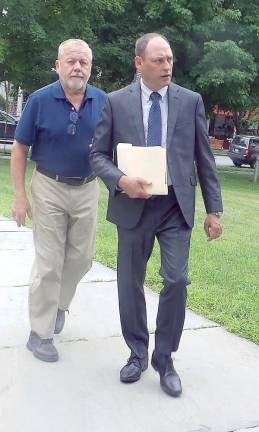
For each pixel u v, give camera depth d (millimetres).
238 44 17609
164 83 3229
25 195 3756
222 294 5375
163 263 3326
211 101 18359
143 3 17281
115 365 3754
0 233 7398
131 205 3316
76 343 4062
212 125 51562
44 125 3596
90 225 3826
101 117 3385
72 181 3688
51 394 3330
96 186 3854
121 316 3531
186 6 16672
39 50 16641
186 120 3297
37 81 18078
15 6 14883
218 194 3410
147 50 3188
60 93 3586
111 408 3225
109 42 17750
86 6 15773
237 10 17141
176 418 3170
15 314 4527
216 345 4191
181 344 4164
